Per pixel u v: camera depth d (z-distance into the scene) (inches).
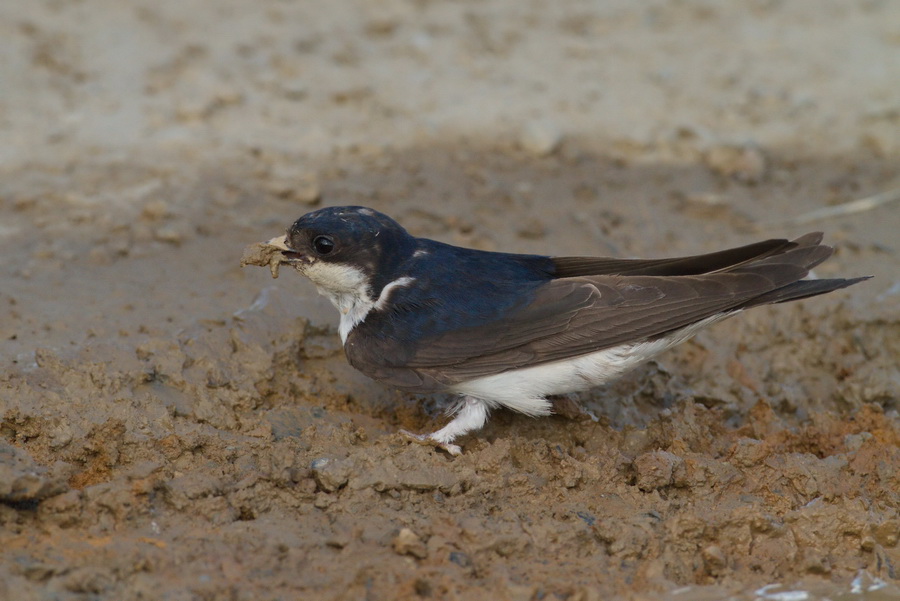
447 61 764.6
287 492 362.0
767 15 884.0
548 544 349.4
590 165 647.8
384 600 318.0
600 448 408.5
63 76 685.9
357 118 677.3
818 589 350.6
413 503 365.1
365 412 433.1
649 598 332.8
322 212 402.9
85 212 540.7
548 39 817.5
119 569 317.7
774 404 468.8
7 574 310.3
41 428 378.9
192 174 590.2
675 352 485.4
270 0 825.5
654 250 561.3
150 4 791.1
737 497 383.2
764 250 402.6
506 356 390.6
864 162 673.6
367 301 406.9
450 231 558.9
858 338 493.7
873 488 389.7
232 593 315.0
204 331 443.2
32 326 445.1
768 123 714.2
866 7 899.4
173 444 378.0
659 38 833.5
